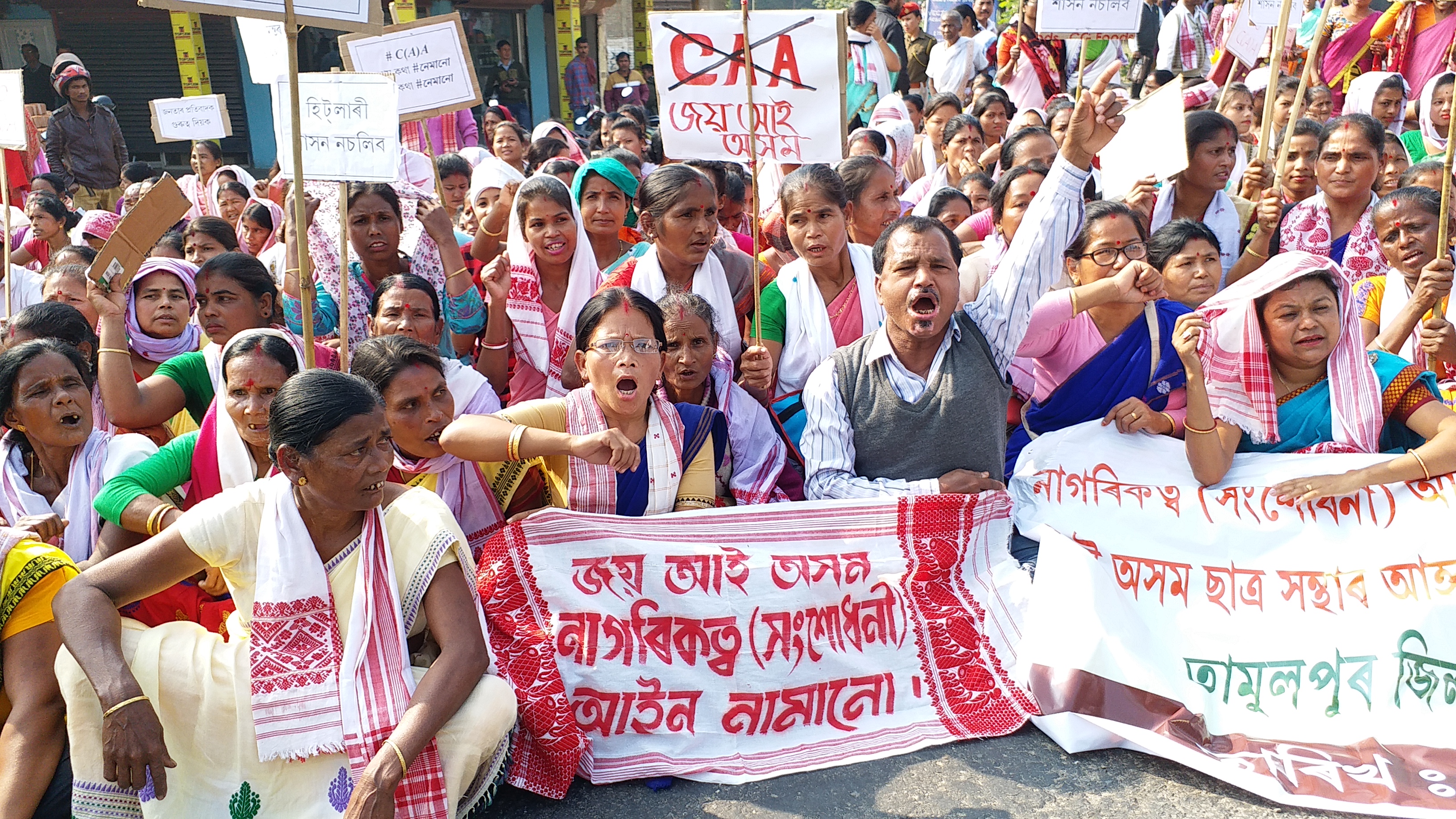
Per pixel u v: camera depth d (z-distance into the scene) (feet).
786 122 15.87
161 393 13.87
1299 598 12.53
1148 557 13.15
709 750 11.55
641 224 16.29
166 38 70.13
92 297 13.47
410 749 9.19
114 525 11.81
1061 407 14.43
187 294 16.28
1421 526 12.49
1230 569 12.87
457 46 19.34
